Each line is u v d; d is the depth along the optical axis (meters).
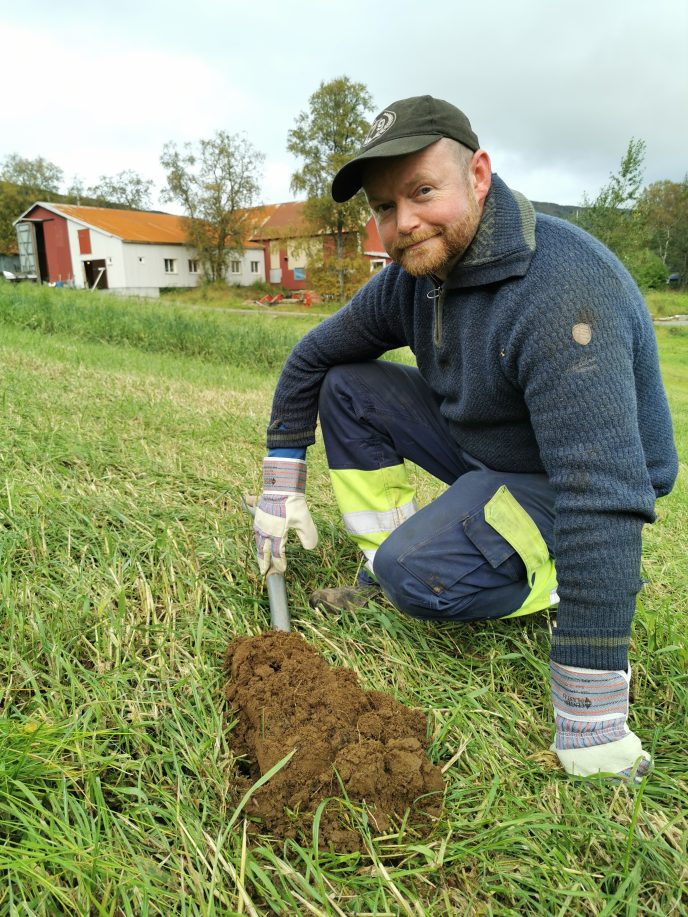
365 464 2.19
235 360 11.01
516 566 1.84
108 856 1.22
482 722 1.72
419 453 2.23
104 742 1.49
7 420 3.38
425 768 1.43
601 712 1.48
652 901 1.31
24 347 7.35
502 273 1.55
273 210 51.88
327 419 2.19
